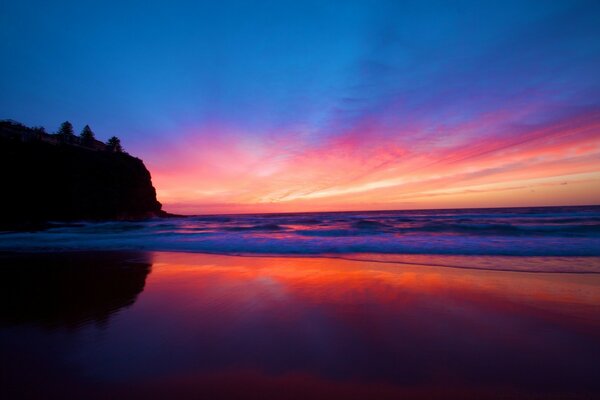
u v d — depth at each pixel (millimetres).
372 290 5051
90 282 5855
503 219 24016
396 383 2320
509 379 2369
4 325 3619
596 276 5859
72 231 20984
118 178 45562
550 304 4223
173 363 2635
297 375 2438
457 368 2539
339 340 3121
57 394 2188
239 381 2350
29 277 6371
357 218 33906
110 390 2234
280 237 14281
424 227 18000
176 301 4559
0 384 2320
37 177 36781
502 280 5621
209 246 11227
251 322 3650
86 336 3254
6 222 32469
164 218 50969
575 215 26844
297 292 4973
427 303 4340
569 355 2762
